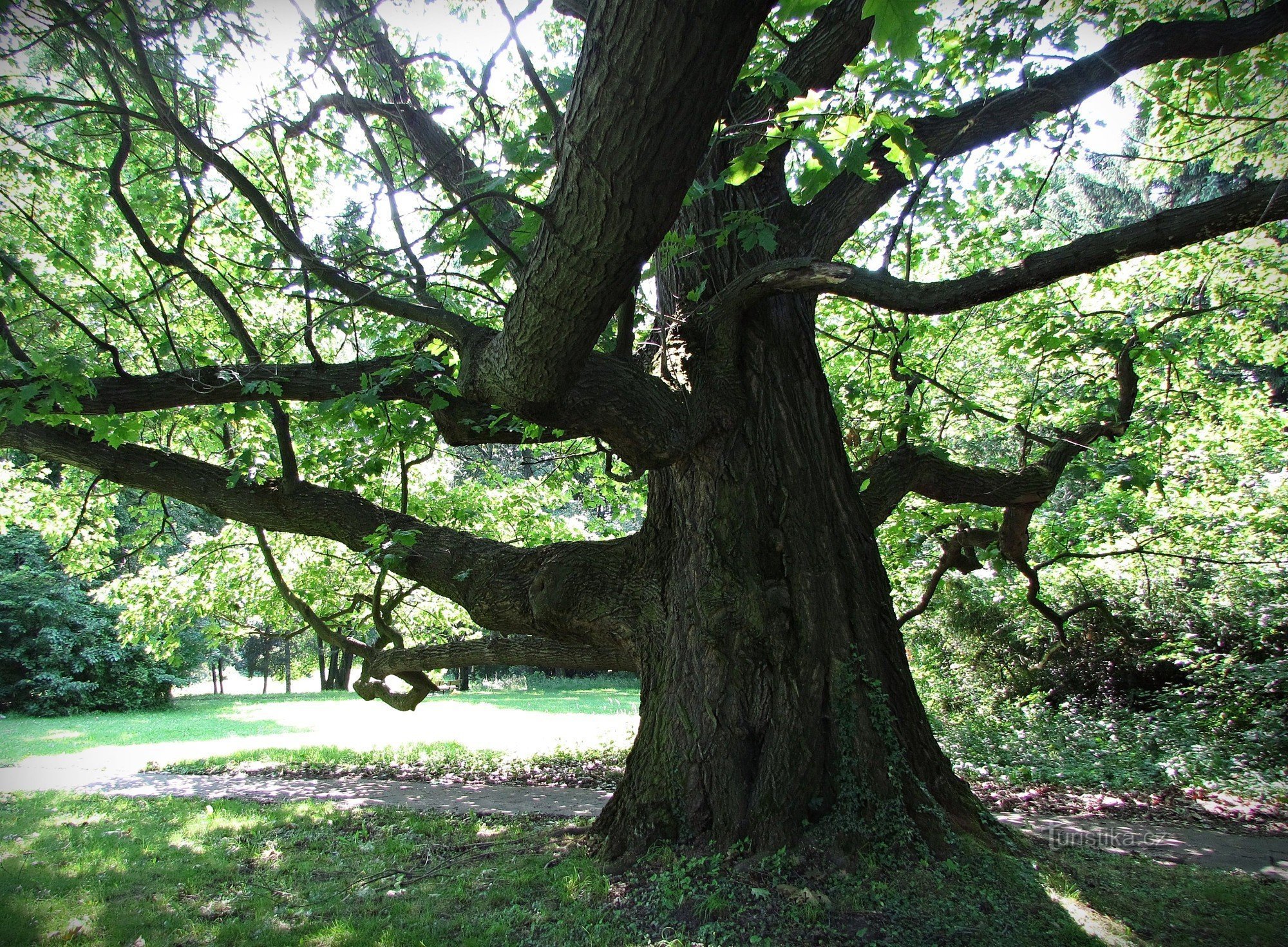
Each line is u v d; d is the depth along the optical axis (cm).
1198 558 1007
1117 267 1077
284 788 962
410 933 438
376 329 716
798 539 552
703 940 404
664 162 271
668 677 549
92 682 2033
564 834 595
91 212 770
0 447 646
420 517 1027
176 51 457
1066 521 1155
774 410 578
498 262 344
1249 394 1113
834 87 579
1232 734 927
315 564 1096
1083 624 1208
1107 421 763
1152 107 896
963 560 901
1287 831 659
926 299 427
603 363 477
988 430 1206
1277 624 976
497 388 422
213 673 3081
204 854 627
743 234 457
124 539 1120
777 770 499
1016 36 629
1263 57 738
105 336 738
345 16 502
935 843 477
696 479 573
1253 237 996
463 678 2809
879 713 512
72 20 402
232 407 638
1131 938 403
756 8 232
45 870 579
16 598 2003
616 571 602
